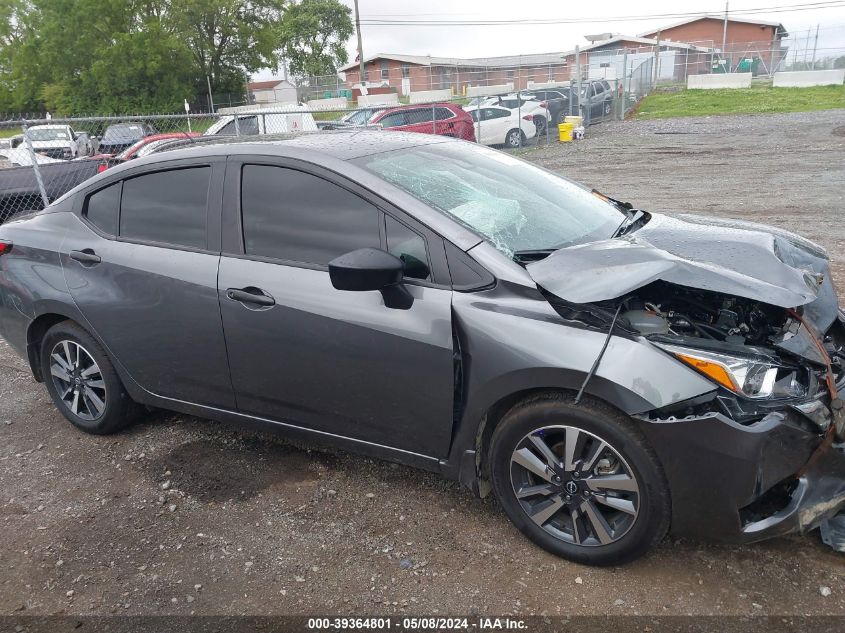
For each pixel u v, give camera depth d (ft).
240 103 154.51
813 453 8.20
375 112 53.57
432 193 10.23
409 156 11.35
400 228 9.68
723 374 7.95
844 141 55.98
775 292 8.32
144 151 35.27
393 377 9.64
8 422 14.44
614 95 91.91
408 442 10.02
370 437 10.34
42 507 11.24
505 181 11.68
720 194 37.70
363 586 9.04
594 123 87.45
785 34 198.70
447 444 9.67
